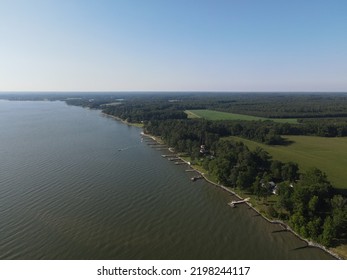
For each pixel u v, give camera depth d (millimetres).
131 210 83312
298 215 70375
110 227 73875
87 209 83062
